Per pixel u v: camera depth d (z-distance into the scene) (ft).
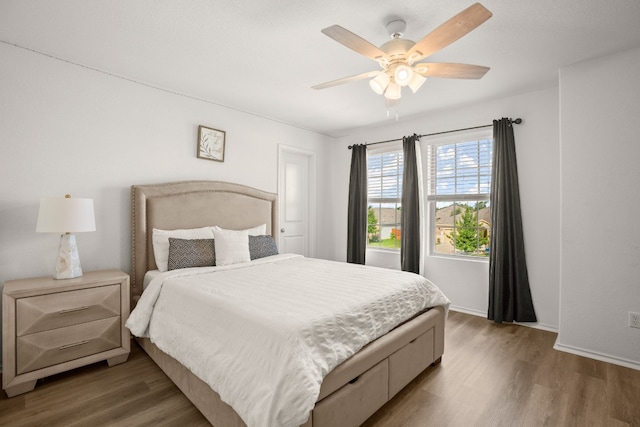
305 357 4.50
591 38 7.24
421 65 6.29
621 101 7.89
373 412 5.69
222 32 7.07
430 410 6.07
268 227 12.91
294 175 15.01
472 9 4.53
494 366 7.83
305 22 6.66
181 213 10.17
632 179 7.78
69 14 6.41
